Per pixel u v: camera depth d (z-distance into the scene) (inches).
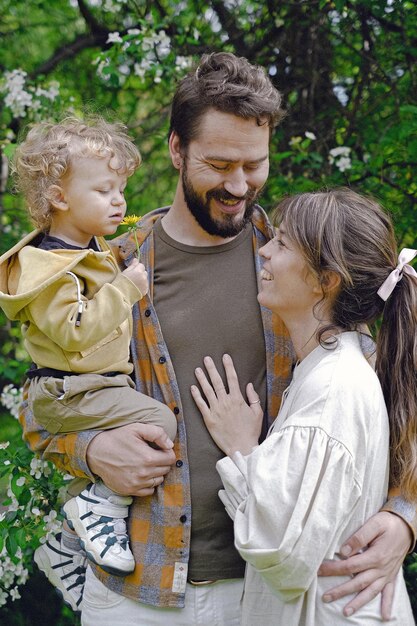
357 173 152.4
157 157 192.7
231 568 86.1
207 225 88.5
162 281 91.4
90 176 86.8
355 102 159.9
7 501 116.8
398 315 80.8
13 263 89.7
